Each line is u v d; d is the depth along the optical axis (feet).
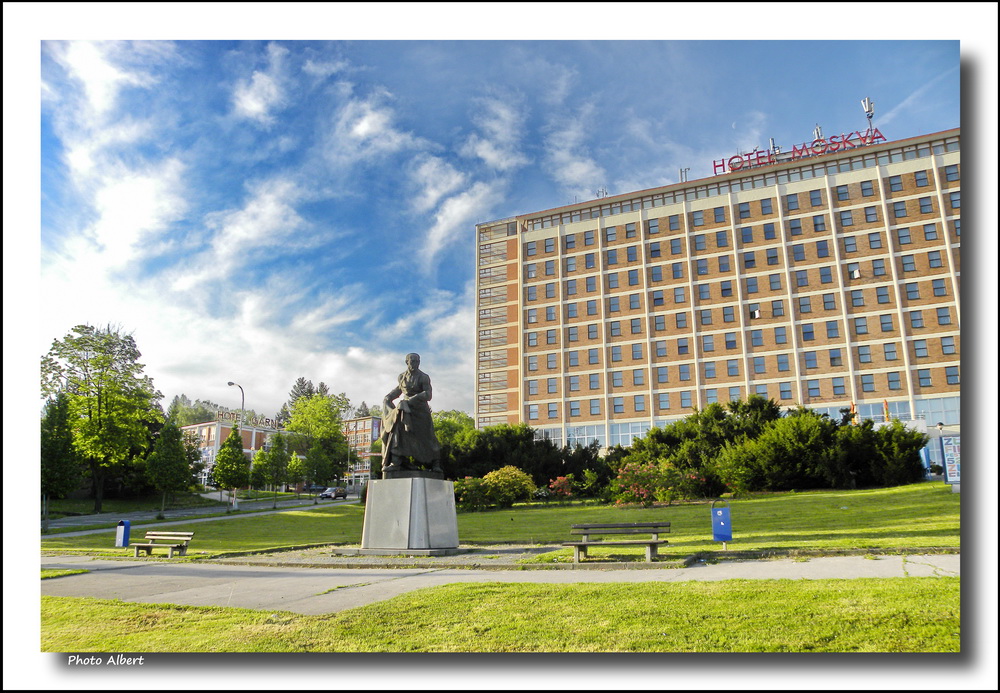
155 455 128.88
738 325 212.64
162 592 34.12
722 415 136.46
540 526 72.18
